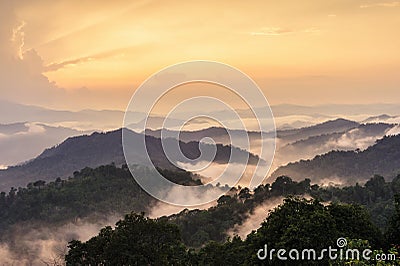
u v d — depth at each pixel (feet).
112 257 81.82
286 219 82.94
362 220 85.51
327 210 86.84
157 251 83.56
